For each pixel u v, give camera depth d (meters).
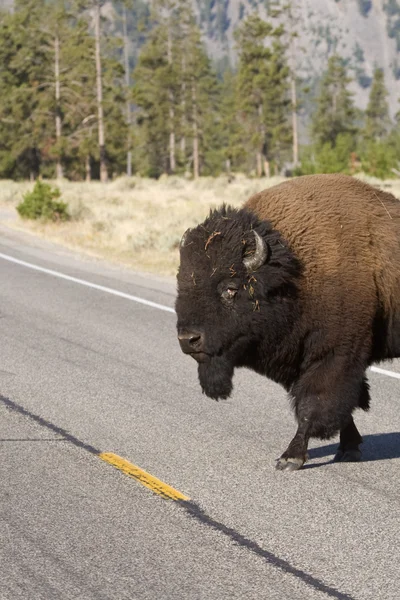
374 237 15.48
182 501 14.26
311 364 15.48
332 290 15.12
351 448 16.58
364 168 124.06
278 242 14.68
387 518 13.60
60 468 15.85
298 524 13.30
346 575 11.51
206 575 11.46
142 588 11.07
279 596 10.86
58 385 21.98
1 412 19.55
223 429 18.50
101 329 29.16
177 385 22.23
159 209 75.75
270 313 14.80
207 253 14.52
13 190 97.75
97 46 166.38
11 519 13.41
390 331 15.98
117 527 13.12
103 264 44.47
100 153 166.00
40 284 38.22
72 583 11.20
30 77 190.38
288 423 19.05
